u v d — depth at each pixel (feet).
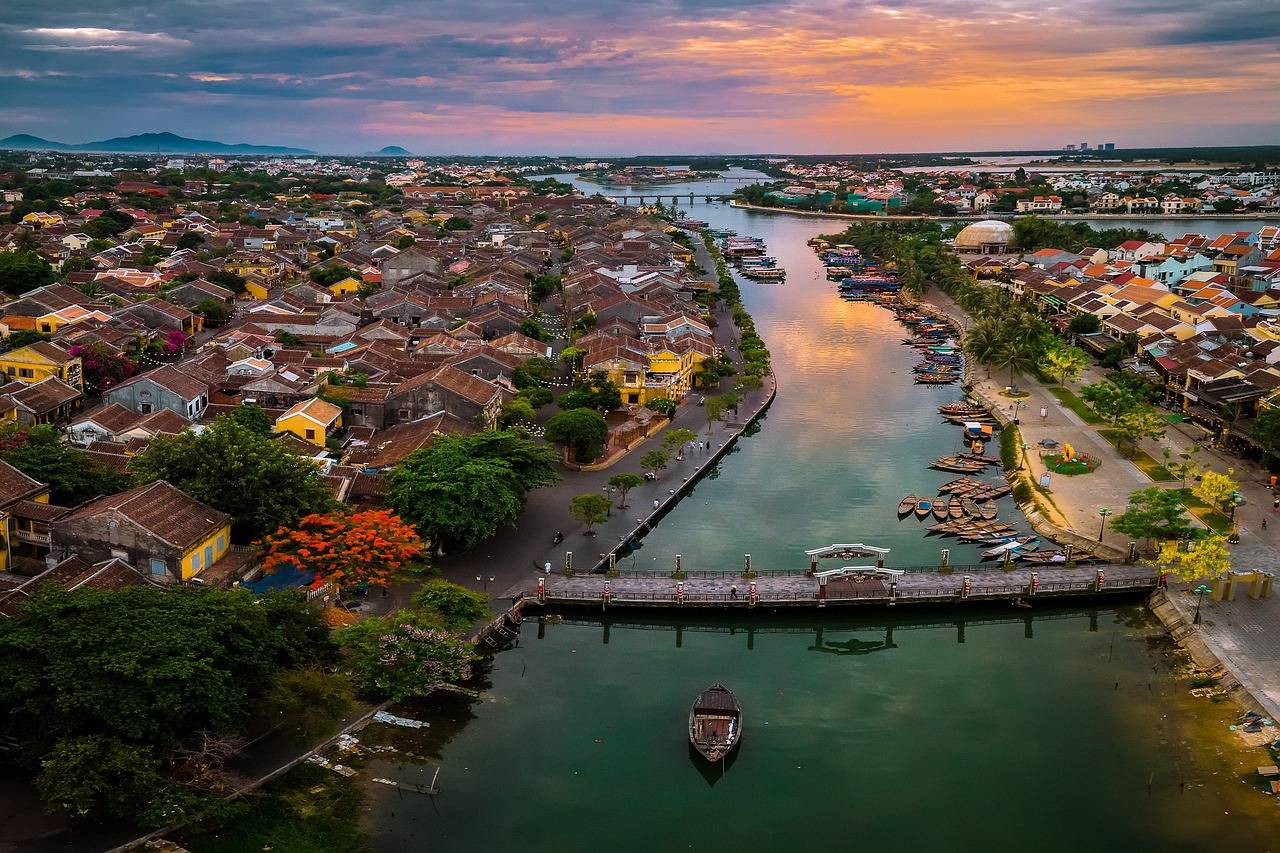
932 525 443.32
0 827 229.66
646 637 357.41
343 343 652.07
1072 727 298.76
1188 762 279.28
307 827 245.04
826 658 344.90
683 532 433.89
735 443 556.10
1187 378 583.17
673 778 274.98
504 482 392.88
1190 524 408.46
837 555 391.86
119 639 248.73
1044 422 576.20
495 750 282.97
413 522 370.12
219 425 381.40
